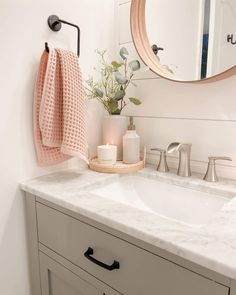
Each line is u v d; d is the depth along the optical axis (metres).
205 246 0.50
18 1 0.81
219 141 0.92
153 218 0.63
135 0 1.00
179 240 0.53
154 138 1.10
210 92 0.92
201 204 0.87
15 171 0.88
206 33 0.88
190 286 0.53
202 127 0.96
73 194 0.78
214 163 0.90
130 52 1.10
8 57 0.81
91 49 1.06
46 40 0.90
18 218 0.91
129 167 1.00
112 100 1.07
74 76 0.90
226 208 0.69
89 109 1.10
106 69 1.08
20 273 0.95
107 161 1.02
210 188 0.85
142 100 1.11
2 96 0.81
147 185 1.01
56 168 1.01
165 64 0.99
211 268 0.47
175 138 1.03
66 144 0.87
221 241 0.52
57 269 0.84
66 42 0.96
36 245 0.91
